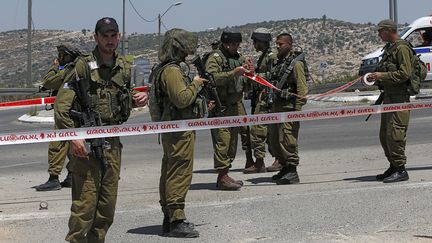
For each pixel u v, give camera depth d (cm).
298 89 856
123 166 1167
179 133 621
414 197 749
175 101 598
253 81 920
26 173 1118
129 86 517
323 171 1002
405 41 818
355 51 10812
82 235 508
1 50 12300
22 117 2630
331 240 604
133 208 769
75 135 493
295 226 657
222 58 829
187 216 711
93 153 498
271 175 989
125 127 638
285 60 868
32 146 1552
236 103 841
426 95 2423
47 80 838
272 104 877
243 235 633
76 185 504
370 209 707
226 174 856
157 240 626
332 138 1492
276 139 898
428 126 1620
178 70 605
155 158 1282
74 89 495
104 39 493
